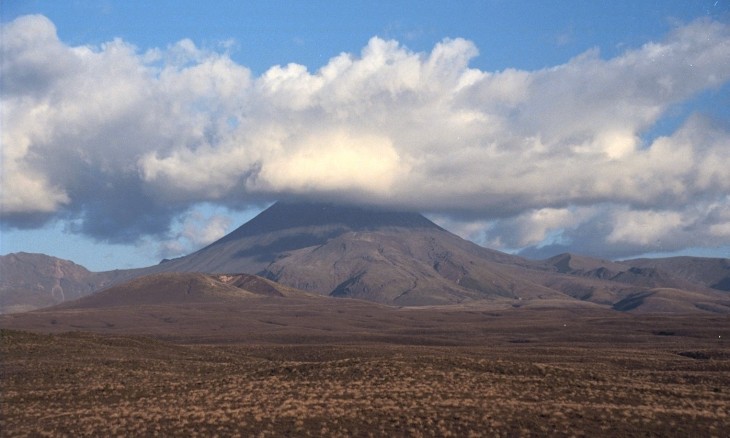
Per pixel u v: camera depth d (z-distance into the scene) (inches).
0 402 2751.0
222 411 2426.2
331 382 2893.7
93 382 3238.2
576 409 2407.7
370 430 2220.7
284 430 2222.0
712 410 2449.6
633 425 2256.4
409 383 2815.0
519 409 2409.0
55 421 2422.5
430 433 2182.6
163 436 2187.5
